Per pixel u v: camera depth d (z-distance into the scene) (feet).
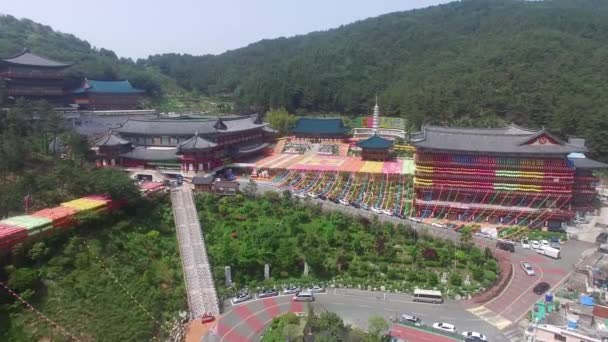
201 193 342.23
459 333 223.92
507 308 246.68
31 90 492.95
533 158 341.21
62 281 229.45
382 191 385.29
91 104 563.89
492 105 583.58
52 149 358.23
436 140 356.79
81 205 271.69
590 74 621.72
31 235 236.02
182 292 247.91
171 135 402.31
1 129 361.71
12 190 277.44
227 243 282.77
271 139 541.34
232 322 233.76
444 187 355.77
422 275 271.90
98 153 394.11
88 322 214.69
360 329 219.41
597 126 484.33
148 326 220.84
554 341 208.44
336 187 387.75
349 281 270.26
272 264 276.62
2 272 220.23
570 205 353.92
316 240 297.12
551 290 262.47
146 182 353.92
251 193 345.51
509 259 299.58
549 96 561.84
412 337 221.25
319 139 552.00
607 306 230.48
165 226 297.33
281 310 245.24
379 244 292.81
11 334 200.85
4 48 592.60
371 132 601.21
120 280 242.58
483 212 348.59
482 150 341.62
